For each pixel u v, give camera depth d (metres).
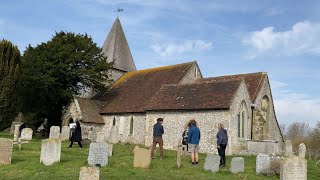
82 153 20.67
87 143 28.41
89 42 42.19
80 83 41.31
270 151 27.62
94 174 11.00
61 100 39.50
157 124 19.94
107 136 36.34
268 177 16.62
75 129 24.25
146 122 32.94
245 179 15.60
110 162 16.91
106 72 44.94
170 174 14.98
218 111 28.20
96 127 37.09
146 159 16.50
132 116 35.31
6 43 30.59
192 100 30.52
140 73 44.53
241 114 29.73
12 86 30.47
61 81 39.31
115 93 41.69
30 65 36.41
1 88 29.94
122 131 35.81
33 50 38.38
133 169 15.67
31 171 14.58
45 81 35.84
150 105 32.88
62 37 41.12
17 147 21.47
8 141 16.16
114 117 37.00
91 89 44.25
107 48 49.66
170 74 39.38
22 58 36.94
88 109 37.56
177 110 30.59
